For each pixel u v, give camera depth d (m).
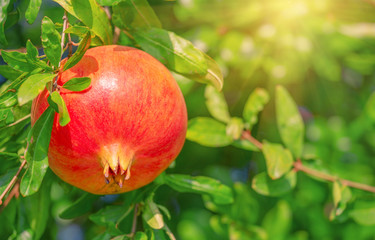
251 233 0.86
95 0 0.69
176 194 0.92
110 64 0.65
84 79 0.63
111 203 0.91
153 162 0.67
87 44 0.65
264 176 0.81
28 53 0.66
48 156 0.66
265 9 0.92
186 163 0.93
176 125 0.66
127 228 0.75
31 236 0.77
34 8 0.68
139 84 0.65
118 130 0.64
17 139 0.75
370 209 0.80
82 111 0.64
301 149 0.81
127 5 0.71
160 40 0.71
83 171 0.66
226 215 0.87
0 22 0.71
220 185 0.76
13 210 0.78
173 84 0.67
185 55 0.71
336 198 0.80
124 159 0.65
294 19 0.93
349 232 0.92
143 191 0.73
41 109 0.66
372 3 0.90
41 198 0.77
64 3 0.68
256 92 0.82
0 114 0.69
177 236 0.93
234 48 0.92
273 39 0.93
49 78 0.64
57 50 0.66
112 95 0.64
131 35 0.73
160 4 0.91
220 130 0.81
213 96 0.82
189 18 0.92
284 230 0.89
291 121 0.82
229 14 0.92
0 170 0.75
